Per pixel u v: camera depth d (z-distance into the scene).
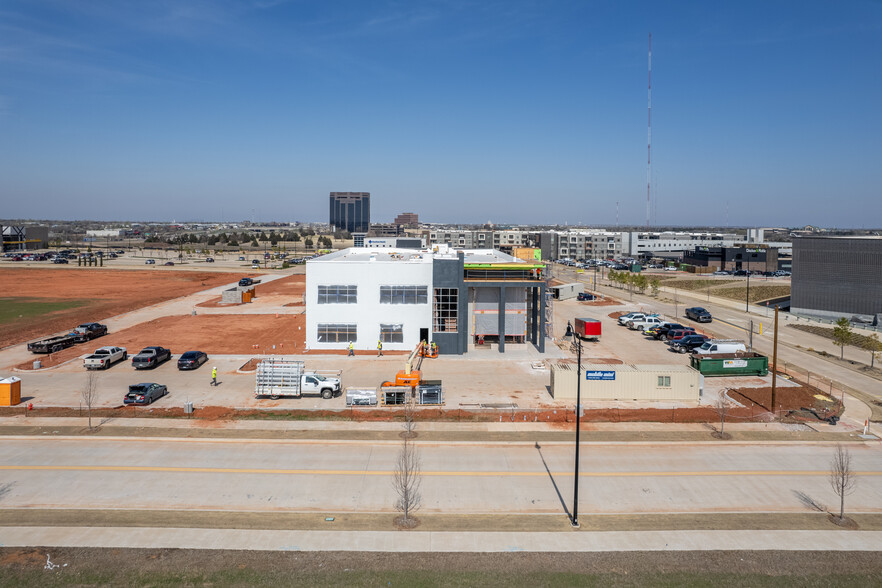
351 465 35.72
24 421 42.59
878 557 26.31
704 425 43.16
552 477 34.34
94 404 46.81
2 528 27.81
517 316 70.69
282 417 44.00
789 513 30.39
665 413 45.56
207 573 24.34
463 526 28.69
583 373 49.06
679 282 149.62
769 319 93.62
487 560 25.64
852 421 44.38
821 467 36.12
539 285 66.31
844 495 32.06
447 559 25.67
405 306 67.00
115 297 115.62
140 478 33.62
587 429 42.22
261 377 48.94
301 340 73.12
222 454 37.12
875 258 89.62
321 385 49.12
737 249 179.25
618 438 40.47
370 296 67.12
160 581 23.77
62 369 58.44
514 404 47.78
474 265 67.00
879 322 87.75
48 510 29.72
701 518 29.77
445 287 65.88
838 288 93.56
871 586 24.16
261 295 117.94
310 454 37.28
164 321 87.38
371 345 67.56
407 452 35.22
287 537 27.39
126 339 73.81
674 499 31.80
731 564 25.55
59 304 105.88
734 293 128.25
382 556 25.86
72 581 23.67
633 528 28.67
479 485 33.22
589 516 29.84
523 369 59.34
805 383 54.66
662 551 26.59
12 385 45.97
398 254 86.06
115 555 25.59
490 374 57.34
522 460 36.75
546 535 27.91
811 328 85.31
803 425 43.31
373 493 32.16
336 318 67.50
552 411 45.81
